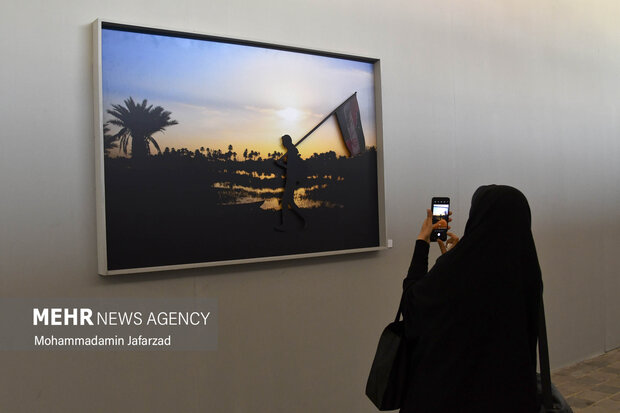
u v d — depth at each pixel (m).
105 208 2.61
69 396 2.57
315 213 3.36
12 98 2.44
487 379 2.03
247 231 3.08
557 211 5.20
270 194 3.17
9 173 2.42
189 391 2.90
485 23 4.55
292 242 3.26
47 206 2.51
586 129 5.57
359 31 3.67
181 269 2.88
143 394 2.76
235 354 3.07
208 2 3.01
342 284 3.54
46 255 2.50
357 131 3.58
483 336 2.06
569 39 5.40
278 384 3.24
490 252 2.12
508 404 2.00
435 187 4.08
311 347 3.39
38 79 2.50
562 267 5.25
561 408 2.12
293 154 3.26
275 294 3.24
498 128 4.62
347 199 3.52
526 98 4.91
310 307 3.39
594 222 5.63
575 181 5.41
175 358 2.86
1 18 2.42
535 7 5.04
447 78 4.21
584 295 5.49
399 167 3.85
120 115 2.67
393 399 2.27
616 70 5.98
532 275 2.18
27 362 2.47
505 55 4.72
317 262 3.43
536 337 2.21
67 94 2.57
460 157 4.27
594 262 5.62
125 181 2.68
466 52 4.37
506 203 2.16
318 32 3.46
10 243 2.42
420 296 2.17
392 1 3.87
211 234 2.94
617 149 5.97
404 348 2.28
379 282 3.73
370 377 2.32
